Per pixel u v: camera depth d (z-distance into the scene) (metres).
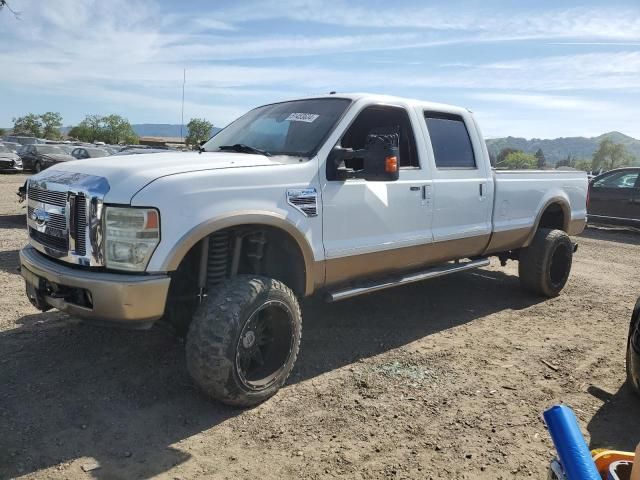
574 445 1.58
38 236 3.76
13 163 27.70
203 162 3.62
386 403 3.68
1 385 3.70
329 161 4.06
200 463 2.93
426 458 3.05
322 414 3.50
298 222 3.79
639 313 3.79
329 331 5.08
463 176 5.22
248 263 3.97
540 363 4.48
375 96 4.62
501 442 3.25
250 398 3.46
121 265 3.20
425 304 6.11
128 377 3.88
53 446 3.01
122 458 2.94
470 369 4.30
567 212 6.76
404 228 4.64
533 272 6.29
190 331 3.33
